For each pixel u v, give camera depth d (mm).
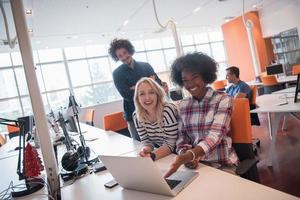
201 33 10227
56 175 1332
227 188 1006
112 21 6051
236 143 1534
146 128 1845
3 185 1670
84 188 1317
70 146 2049
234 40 8945
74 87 8133
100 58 8531
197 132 1506
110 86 8594
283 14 7379
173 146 1656
